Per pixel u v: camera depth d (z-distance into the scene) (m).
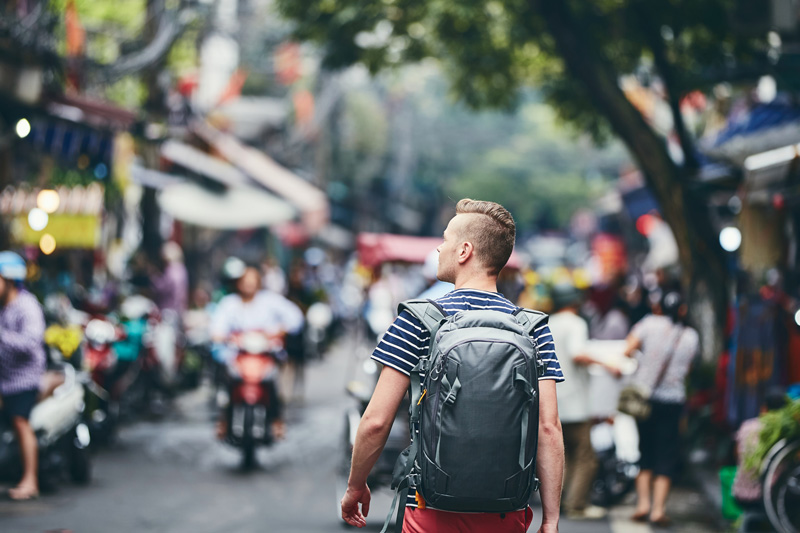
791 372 9.88
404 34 15.45
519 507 3.33
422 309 3.46
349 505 3.53
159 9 16.27
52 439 8.95
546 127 63.09
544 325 3.55
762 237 9.85
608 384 9.19
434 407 3.24
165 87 17.83
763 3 9.98
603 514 8.61
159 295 16.73
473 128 60.69
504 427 3.21
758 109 12.31
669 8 13.81
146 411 14.67
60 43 13.29
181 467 10.64
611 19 14.72
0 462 8.67
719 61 14.50
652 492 9.62
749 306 10.05
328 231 51.22
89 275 16.66
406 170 54.03
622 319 11.50
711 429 11.36
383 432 3.39
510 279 15.83
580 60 13.09
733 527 8.08
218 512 8.41
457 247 3.60
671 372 8.33
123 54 16.88
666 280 12.93
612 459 9.30
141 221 18.78
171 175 21.36
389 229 60.50
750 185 9.52
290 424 14.11
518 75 17.28
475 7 14.24
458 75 17.56
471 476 3.20
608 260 33.56
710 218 13.23
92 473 10.08
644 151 13.13
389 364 3.40
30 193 13.71
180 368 16.80
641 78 16.27
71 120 11.92
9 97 10.84
